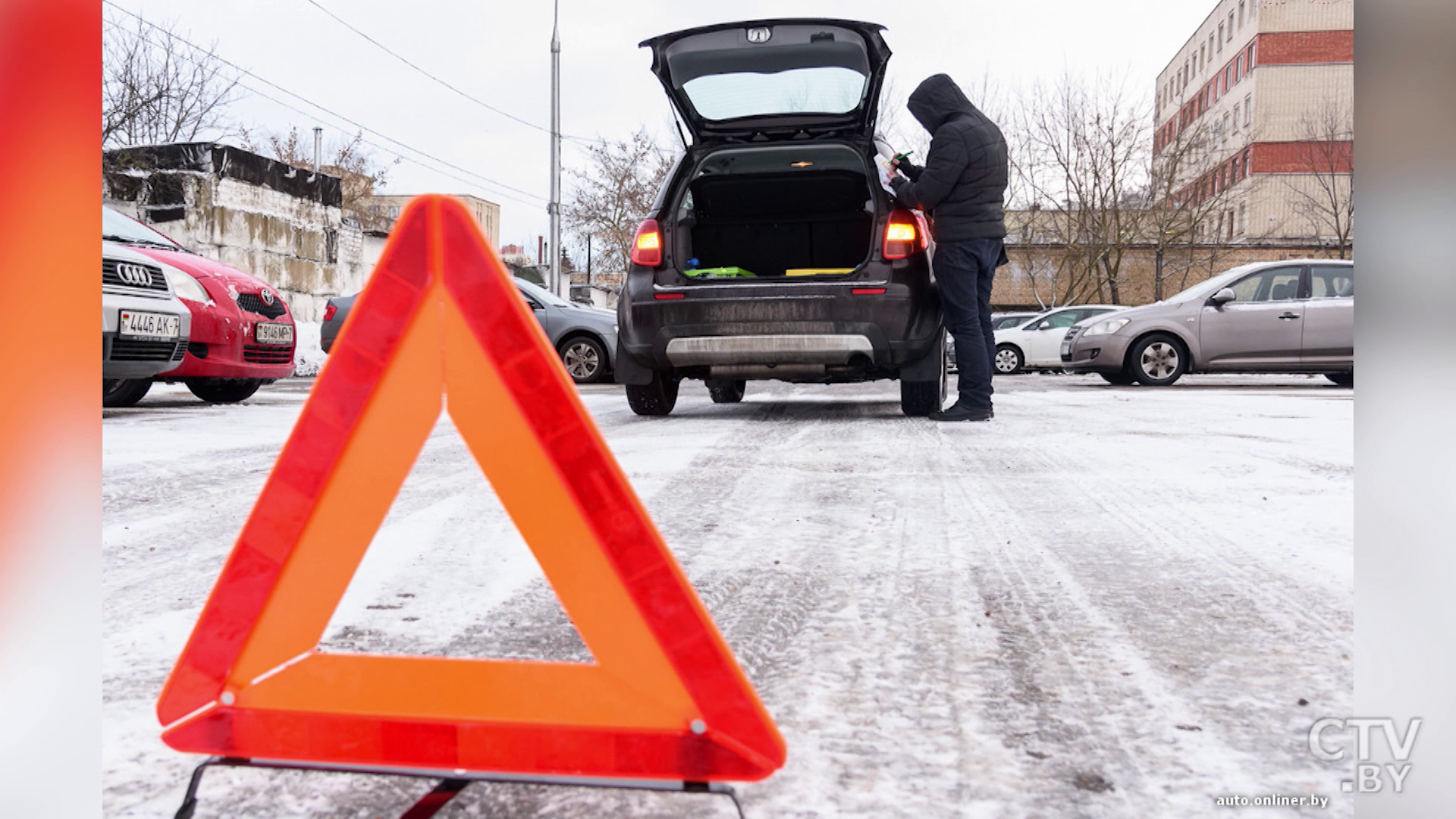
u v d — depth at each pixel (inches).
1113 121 1402.6
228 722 42.9
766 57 221.0
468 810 45.6
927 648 69.3
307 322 861.8
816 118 233.3
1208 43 2400.3
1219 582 87.4
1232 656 67.9
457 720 41.9
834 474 148.6
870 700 59.6
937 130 222.5
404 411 42.9
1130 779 49.3
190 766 50.8
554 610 77.9
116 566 93.3
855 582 87.0
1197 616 77.3
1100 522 113.0
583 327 446.6
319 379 43.1
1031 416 251.9
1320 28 1996.8
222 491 134.9
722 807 46.0
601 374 449.1
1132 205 1449.3
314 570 42.9
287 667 42.9
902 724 55.9
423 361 42.8
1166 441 191.3
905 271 216.4
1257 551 98.8
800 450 175.8
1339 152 1859.0
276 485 43.1
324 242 887.7
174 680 43.1
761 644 70.2
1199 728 55.7
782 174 244.1
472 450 42.3
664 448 178.9
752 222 256.7
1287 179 2022.6
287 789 48.0
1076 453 172.6
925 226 235.3
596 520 41.4
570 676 41.5
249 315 278.5
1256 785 48.7
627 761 41.1
